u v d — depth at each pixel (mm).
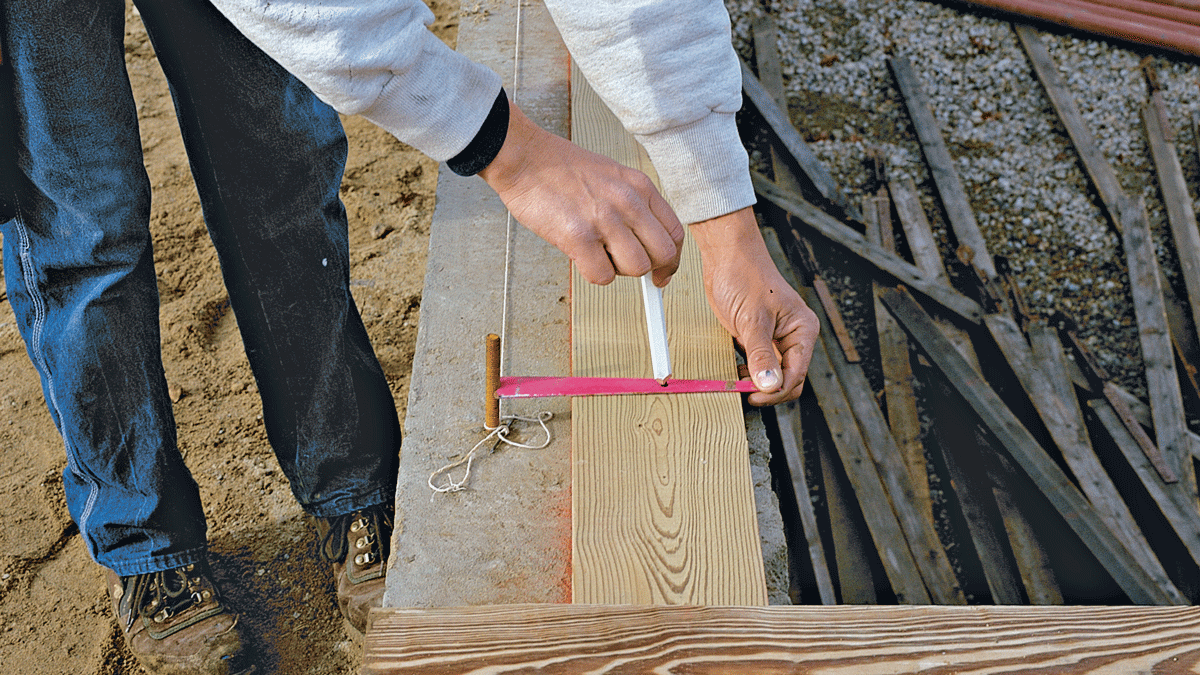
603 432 1253
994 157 3115
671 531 1132
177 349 2062
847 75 3238
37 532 1717
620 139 1824
